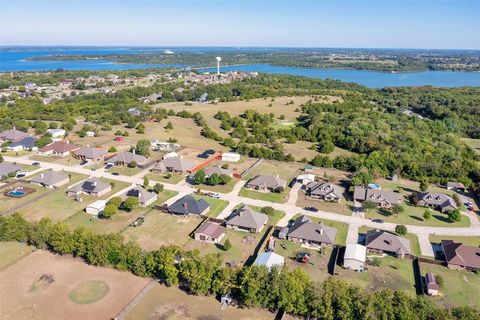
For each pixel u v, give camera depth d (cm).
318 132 19625
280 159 16262
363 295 6812
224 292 7306
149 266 7944
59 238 8594
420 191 13362
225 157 15862
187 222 10494
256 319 6944
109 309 7094
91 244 8338
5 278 7881
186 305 7250
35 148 16425
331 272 8431
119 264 8144
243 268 7625
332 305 6806
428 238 10112
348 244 9106
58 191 12300
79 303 7219
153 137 18850
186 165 14375
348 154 17338
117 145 17250
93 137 18550
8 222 9175
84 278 7956
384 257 9094
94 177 13062
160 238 9606
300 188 13188
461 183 13838
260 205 11731
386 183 14088
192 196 11912
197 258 7838
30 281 7812
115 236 8606
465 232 10506
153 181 13350
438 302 7512
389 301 6712
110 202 10931
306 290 7025
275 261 8206
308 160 16400
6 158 15238
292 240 9719
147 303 7269
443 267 8750
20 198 11688
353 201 12250
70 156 15738
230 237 9794
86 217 10612
